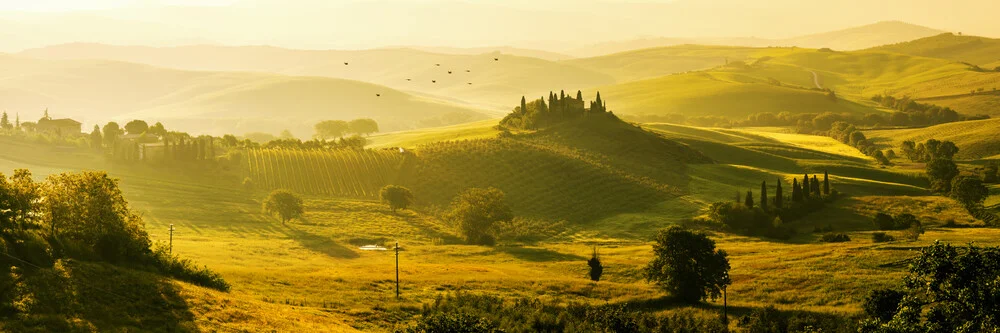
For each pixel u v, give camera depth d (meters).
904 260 120.62
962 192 190.88
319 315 80.88
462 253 151.25
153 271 81.88
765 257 132.62
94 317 63.75
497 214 172.38
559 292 106.94
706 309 101.25
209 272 87.56
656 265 109.50
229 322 70.31
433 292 101.00
